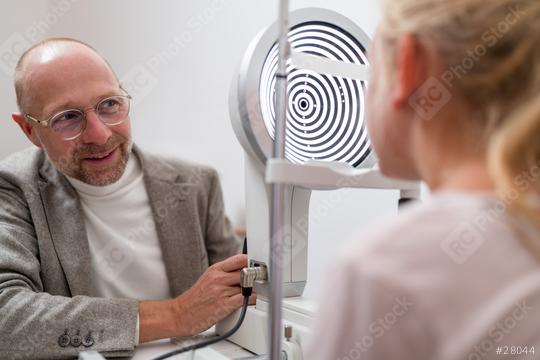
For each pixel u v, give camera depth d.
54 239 1.03
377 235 0.40
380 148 0.48
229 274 0.88
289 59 0.66
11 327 0.83
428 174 0.44
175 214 1.15
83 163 1.03
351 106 0.80
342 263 0.40
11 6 1.77
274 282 0.52
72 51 1.00
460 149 0.42
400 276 0.37
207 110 1.62
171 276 1.12
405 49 0.41
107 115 1.03
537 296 0.36
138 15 1.77
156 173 1.16
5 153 1.77
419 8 0.41
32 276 0.96
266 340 0.78
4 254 0.94
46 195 1.06
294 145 0.76
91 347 0.81
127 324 0.83
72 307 0.84
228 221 1.34
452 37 0.40
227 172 1.60
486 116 0.40
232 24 1.50
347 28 0.79
